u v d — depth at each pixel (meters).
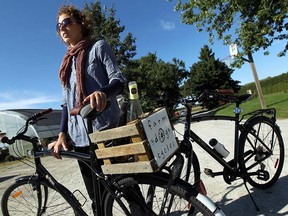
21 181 2.78
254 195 2.99
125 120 2.00
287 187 3.02
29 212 2.89
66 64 2.32
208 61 32.62
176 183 1.83
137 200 2.04
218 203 3.01
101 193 2.16
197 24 10.84
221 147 2.68
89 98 1.73
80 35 2.36
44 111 2.61
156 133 1.72
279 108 11.45
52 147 2.47
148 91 19.00
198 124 9.12
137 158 1.70
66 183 5.33
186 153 2.16
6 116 19.61
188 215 2.06
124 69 17.86
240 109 2.82
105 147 1.85
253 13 9.27
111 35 17.61
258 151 2.90
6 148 17.70
